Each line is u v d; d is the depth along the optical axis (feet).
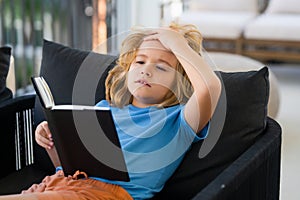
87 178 4.79
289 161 9.89
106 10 16.08
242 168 4.20
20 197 4.29
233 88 5.05
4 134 6.10
